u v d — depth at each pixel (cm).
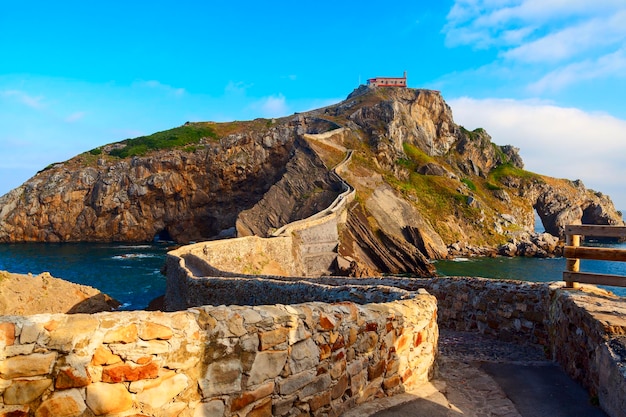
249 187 9531
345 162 8344
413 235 6831
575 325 743
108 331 375
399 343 659
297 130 9831
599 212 10912
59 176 8388
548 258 7025
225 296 1608
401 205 7612
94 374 365
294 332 498
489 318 1056
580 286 895
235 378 443
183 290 2072
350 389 567
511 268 5988
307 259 5253
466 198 8775
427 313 745
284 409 481
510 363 831
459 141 12275
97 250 6981
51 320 358
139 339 387
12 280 2252
